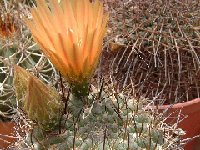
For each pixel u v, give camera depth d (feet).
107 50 0.87
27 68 0.79
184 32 0.86
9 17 0.82
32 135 0.57
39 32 0.56
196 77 0.87
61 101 0.58
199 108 0.86
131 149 0.55
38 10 0.57
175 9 0.86
